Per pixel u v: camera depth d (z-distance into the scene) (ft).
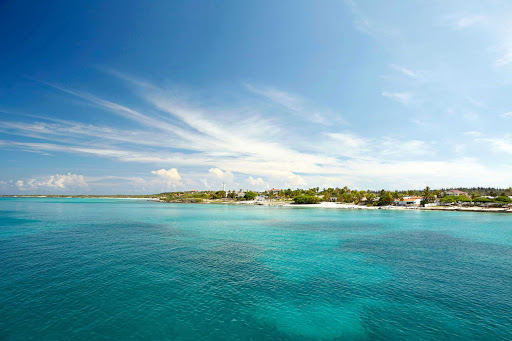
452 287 93.50
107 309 72.84
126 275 100.37
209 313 72.43
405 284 96.12
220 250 145.59
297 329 65.57
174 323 66.80
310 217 358.64
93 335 60.70
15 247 144.46
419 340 61.31
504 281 99.55
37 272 101.65
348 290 90.17
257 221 302.45
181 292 85.61
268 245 161.79
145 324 65.92
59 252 133.69
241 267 114.11
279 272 108.17
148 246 151.84
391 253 142.72
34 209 464.65
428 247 158.92
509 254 141.69
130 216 345.51
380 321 69.77
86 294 82.28
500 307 78.18
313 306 77.87
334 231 224.94
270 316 71.56
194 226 249.75
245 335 62.54
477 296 85.81
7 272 101.04
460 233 215.10
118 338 59.82
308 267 115.65
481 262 125.18
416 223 286.66
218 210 507.71
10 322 65.10
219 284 93.45
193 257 128.98
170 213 412.36
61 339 58.85
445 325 68.13
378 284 95.91
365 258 131.64
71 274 100.12
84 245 151.43
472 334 63.87
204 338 60.85
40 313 69.82
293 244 165.68
